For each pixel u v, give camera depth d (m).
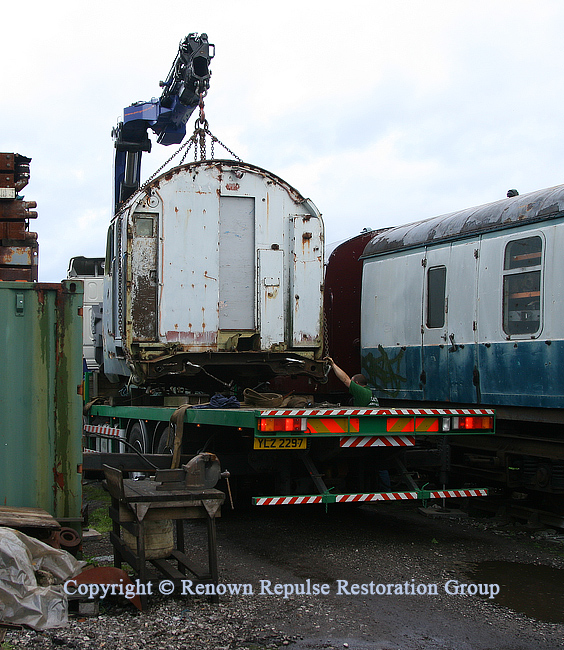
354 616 4.64
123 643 4.04
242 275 8.96
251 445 7.21
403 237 9.88
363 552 6.38
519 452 7.92
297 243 9.08
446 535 7.21
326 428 6.57
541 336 7.43
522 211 7.79
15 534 4.46
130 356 8.52
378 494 6.80
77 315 5.42
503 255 8.02
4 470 5.25
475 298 8.41
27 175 6.18
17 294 5.32
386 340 10.08
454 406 8.93
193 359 8.71
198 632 4.25
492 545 6.77
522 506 7.97
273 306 8.99
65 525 5.38
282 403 7.52
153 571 5.49
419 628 4.44
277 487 7.20
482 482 9.43
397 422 6.88
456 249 8.77
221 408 7.23
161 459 6.83
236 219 8.96
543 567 5.95
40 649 3.93
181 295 8.68
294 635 4.27
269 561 6.04
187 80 11.21
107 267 10.02
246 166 8.98
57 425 5.36
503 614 4.73
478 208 8.76
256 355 8.92
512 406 7.90
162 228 8.63
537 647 4.16
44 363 5.36
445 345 8.88
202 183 8.81
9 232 5.97
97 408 11.15
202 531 7.29
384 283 10.18
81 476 5.39
